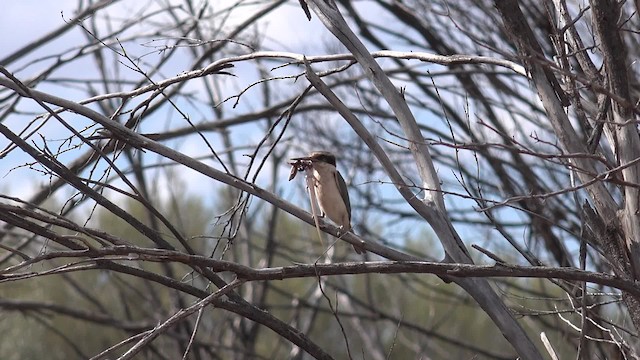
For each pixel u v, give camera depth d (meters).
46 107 7.48
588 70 8.25
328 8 8.63
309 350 8.09
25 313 15.59
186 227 22.92
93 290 23.86
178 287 7.72
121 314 23.34
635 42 10.96
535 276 6.95
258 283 18.95
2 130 7.40
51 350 24.89
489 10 13.46
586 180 7.71
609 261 7.16
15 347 24.77
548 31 10.54
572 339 13.01
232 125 14.59
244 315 7.94
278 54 8.70
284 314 25.08
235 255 17.73
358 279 23.44
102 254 6.76
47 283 23.69
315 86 8.17
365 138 8.04
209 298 6.98
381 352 19.12
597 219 7.82
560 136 7.79
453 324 24.48
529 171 13.80
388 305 23.53
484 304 7.79
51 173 7.60
